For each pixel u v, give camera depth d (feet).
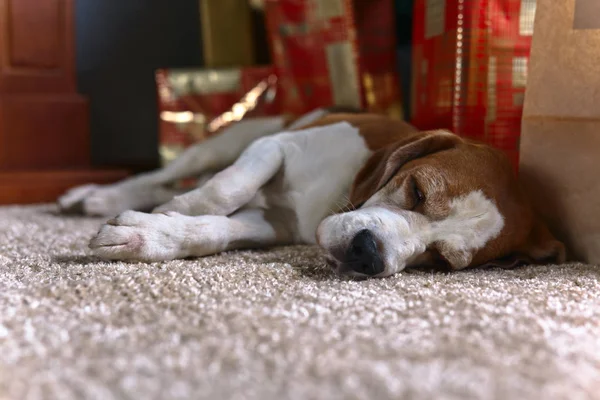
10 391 1.47
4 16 4.41
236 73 4.04
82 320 1.80
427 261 2.43
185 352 1.64
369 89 3.68
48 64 4.62
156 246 2.31
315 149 2.75
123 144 5.24
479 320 1.86
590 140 2.51
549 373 1.59
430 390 1.51
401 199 2.40
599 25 2.45
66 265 2.29
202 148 3.42
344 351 1.66
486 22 2.92
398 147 2.54
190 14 5.30
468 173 2.42
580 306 2.01
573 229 2.61
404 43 4.15
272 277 2.21
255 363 1.60
